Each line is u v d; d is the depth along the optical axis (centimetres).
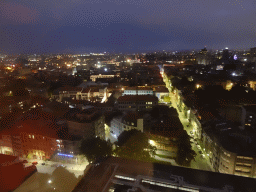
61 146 8069
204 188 3294
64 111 11856
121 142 7381
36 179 5875
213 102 11650
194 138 9788
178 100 15162
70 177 6391
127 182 3516
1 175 5241
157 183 3469
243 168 6175
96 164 4109
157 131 8381
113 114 12088
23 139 8675
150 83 19175
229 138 7231
